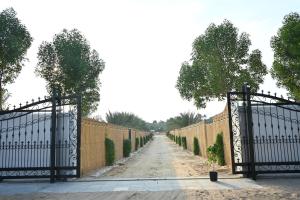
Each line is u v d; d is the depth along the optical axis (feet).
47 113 42.29
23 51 60.23
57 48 79.56
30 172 41.32
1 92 62.28
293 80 70.08
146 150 130.93
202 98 97.55
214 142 66.28
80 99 40.86
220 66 88.33
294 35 68.08
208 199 28.63
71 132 41.47
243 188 33.19
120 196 30.89
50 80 79.41
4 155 41.96
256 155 40.57
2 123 42.47
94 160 56.54
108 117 152.76
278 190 31.60
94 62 82.74
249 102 39.78
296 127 40.68
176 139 189.78
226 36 87.97
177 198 29.32
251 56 89.30
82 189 34.88
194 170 55.62
